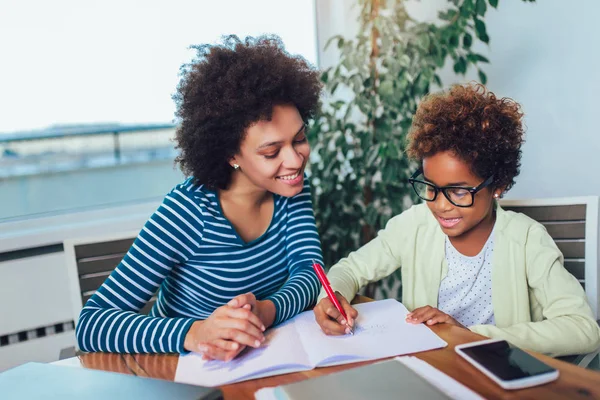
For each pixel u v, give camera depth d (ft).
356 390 2.06
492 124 3.23
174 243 3.32
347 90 7.31
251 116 3.09
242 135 3.16
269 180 3.25
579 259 4.13
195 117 3.24
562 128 6.63
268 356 2.68
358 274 4.01
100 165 6.85
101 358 2.92
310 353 2.69
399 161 6.16
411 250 4.01
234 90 3.10
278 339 2.90
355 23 7.20
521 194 7.07
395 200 6.37
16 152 6.38
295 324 3.11
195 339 2.80
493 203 3.76
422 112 3.52
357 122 7.20
